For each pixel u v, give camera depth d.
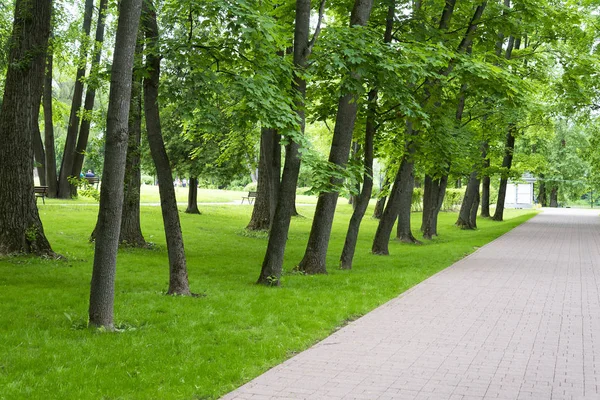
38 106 17.17
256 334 9.45
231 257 20.50
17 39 16.73
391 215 22.44
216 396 6.71
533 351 8.76
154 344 8.61
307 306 11.68
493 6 20.58
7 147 16.72
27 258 16.48
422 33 19.16
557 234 31.75
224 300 12.13
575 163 62.56
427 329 10.11
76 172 37.03
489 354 8.56
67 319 10.19
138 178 20.94
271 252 14.73
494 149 36.28
